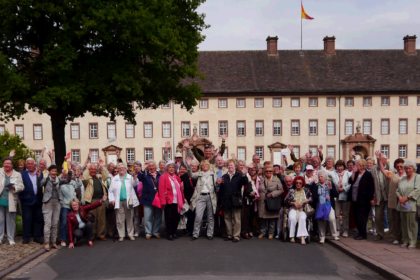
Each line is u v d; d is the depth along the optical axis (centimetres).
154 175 1230
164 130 5281
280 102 5369
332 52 5838
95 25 1725
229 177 1166
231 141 5334
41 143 5159
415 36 5794
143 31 1841
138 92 1875
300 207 1140
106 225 1275
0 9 1720
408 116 5375
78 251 1046
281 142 5350
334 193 1154
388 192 1116
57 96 1731
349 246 1048
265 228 1222
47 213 1067
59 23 1861
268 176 1195
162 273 804
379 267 823
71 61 1839
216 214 1256
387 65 5678
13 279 798
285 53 5841
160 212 1238
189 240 1185
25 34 1875
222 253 995
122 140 5259
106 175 1259
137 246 1097
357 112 5378
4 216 1116
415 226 1017
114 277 786
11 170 1107
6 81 1708
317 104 5372
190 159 1309
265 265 871
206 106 5334
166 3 1991
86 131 5244
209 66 5647
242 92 5325
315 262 908
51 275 819
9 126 5141
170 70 2167
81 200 1202
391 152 5362
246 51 5856
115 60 1939
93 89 1848
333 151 5369
